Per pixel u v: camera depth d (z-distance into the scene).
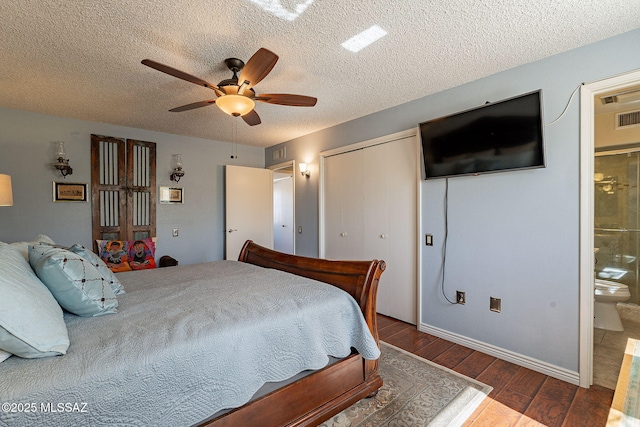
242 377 1.27
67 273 1.30
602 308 2.95
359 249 3.66
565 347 2.08
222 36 1.90
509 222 2.34
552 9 1.65
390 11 1.67
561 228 2.09
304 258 2.34
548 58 2.15
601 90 1.95
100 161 3.78
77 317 1.34
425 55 2.15
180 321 1.31
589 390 1.95
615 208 3.71
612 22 1.76
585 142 1.99
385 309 3.37
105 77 2.47
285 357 1.43
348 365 1.72
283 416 1.42
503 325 2.38
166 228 4.30
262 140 4.78
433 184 2.85
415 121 3.02
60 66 2.28
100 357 1.02
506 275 2.36
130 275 2.27
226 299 1.62
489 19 1.74
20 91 2.76
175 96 2.89
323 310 1.62
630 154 3.59
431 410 1.74
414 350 2.53
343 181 3.86
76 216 3.63
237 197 4.79
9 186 2.60
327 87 2.70
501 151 2.29
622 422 1.63
